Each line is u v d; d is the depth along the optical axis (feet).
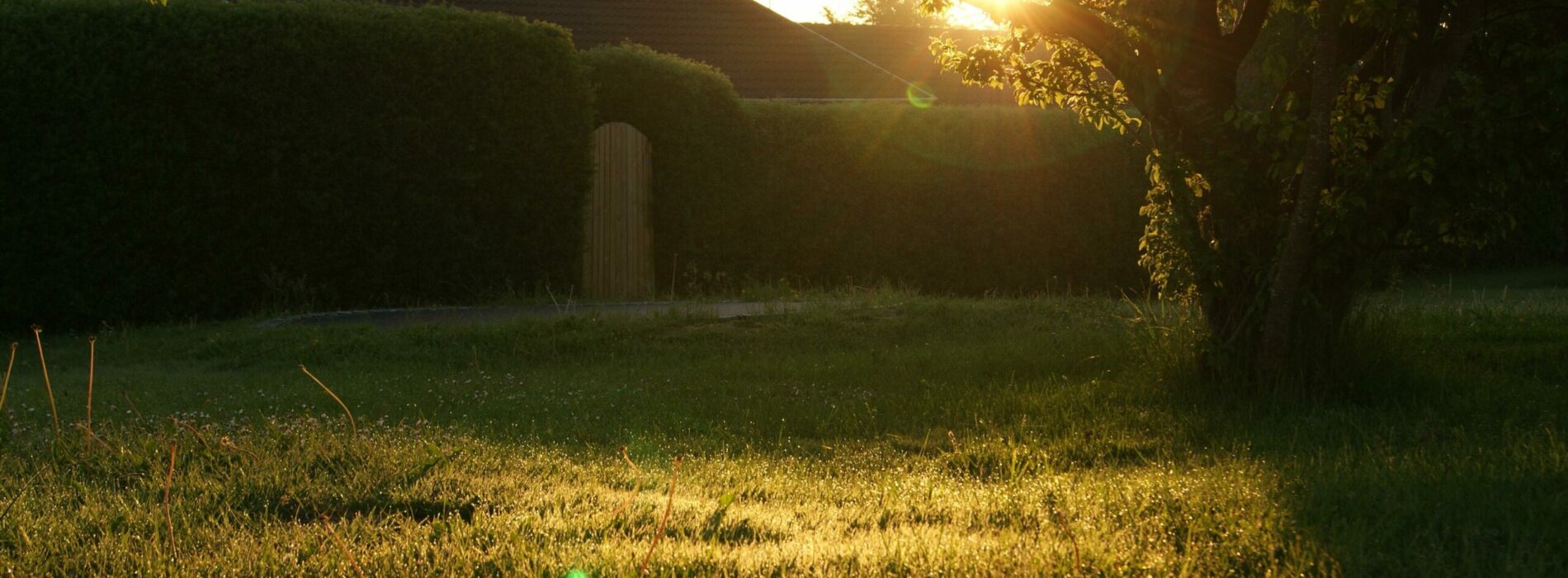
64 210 39.37
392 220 44.45
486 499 14.89
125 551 12.18
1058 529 13.55
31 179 38.88
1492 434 20.11
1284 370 24.00
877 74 72.79
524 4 69.10
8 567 11.69
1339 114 23.73
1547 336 30.83
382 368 32.12
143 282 40.60
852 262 55.01
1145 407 24.03
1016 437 21.79
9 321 39.50
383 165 44.04
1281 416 22.65
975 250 56.65
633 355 34.55
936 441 21.70
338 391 27.25
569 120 47.98
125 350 34.91
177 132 40.70
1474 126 22.20
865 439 21.99
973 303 42.80
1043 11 25.22
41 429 20.08
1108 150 58.23
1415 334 29.19
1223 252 24.48
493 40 46.14
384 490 15.26
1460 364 27.86
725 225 53.26
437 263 45.42
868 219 55.21
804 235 54.39
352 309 44.04
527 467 17.15
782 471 18.34
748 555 12.05
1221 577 11.57
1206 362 24.52
